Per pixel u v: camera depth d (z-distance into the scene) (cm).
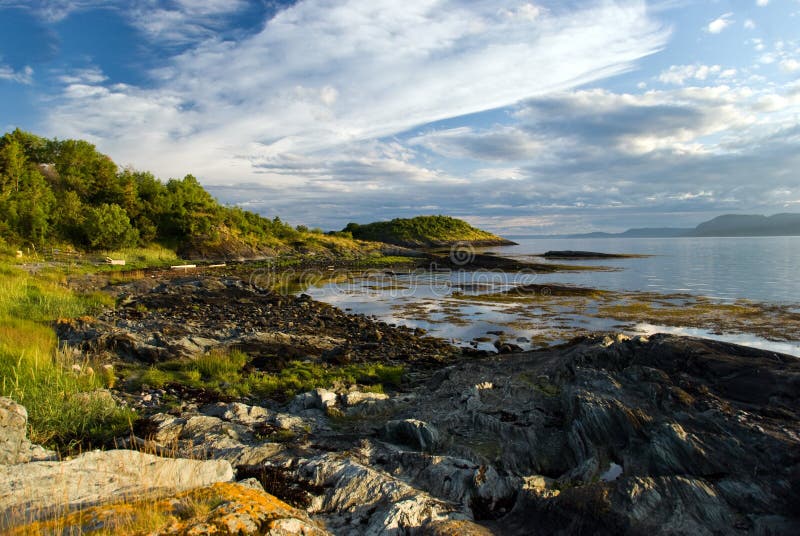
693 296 3062
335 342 1870
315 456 680
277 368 1403
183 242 6662
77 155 7019
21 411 662
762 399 696
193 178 8181
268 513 424
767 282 3766
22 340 1245
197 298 2769
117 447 738
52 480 512
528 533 503
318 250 8438
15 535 374
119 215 5491
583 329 2191
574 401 751
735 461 549
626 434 658
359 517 525
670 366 857
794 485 494
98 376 1117
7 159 5303
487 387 988
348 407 1003
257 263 6431
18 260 3866
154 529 368
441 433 793
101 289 2884
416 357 1662
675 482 516
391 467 666
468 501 577
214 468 589
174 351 1423
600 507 488
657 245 14938
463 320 2508
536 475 641
